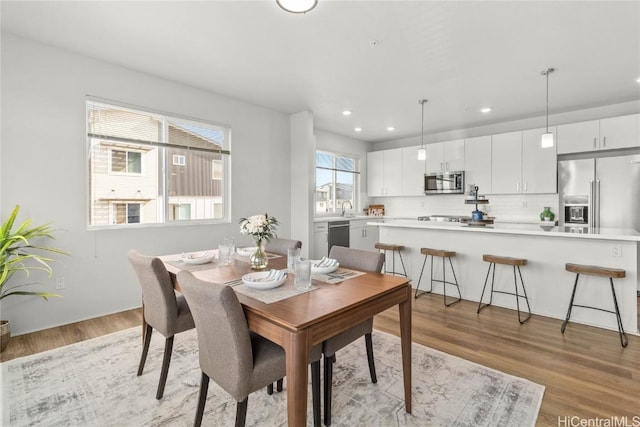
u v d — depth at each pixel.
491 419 1.70
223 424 1.67
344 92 3.99
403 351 1.79
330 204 6.36
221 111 4.11
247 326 1.36
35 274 2.81
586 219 4.31
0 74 2.62
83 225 3.05
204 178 4.03
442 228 3.79
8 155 2.67
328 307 1.40
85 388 1.97
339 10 2.31
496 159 5.11
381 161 6.70
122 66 3.26
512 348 2.51
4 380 2.06
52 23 2.50
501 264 3.48
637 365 2.24
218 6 2.27
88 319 3.08
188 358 2.35
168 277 1.87
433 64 3.19
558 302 3.14
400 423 1.67
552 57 3.02
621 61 3.09
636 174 3.96
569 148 4.45
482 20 2.43
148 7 2.29
